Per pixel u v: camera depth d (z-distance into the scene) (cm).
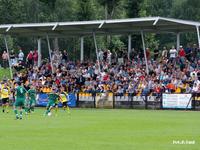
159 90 7619
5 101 6850
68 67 9188
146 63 8256
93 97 8081
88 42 12762
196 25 7881
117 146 3297
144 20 7750
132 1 11925
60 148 3206
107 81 8262
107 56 9206
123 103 7869
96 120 5334
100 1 12056
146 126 4656
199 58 8562
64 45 13262
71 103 8238
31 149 3166
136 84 7938
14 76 9181
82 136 3859
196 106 7312
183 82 7681
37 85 8412
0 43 13112
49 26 8619
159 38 16012
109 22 8019
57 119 5512
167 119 5456
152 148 3206
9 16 13538
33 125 4769
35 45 13962
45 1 13050
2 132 4141
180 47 8519
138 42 12200
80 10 12156
